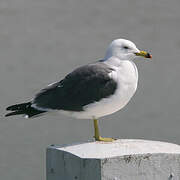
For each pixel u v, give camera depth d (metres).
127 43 8.27
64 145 7.57
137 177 6.76
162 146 7.27
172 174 6.86
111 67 8.18
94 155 6.81
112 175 6.67
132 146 7.24
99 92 8.05
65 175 7.19
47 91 8.38
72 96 8.16
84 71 8.22
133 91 8.22
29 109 8.37
